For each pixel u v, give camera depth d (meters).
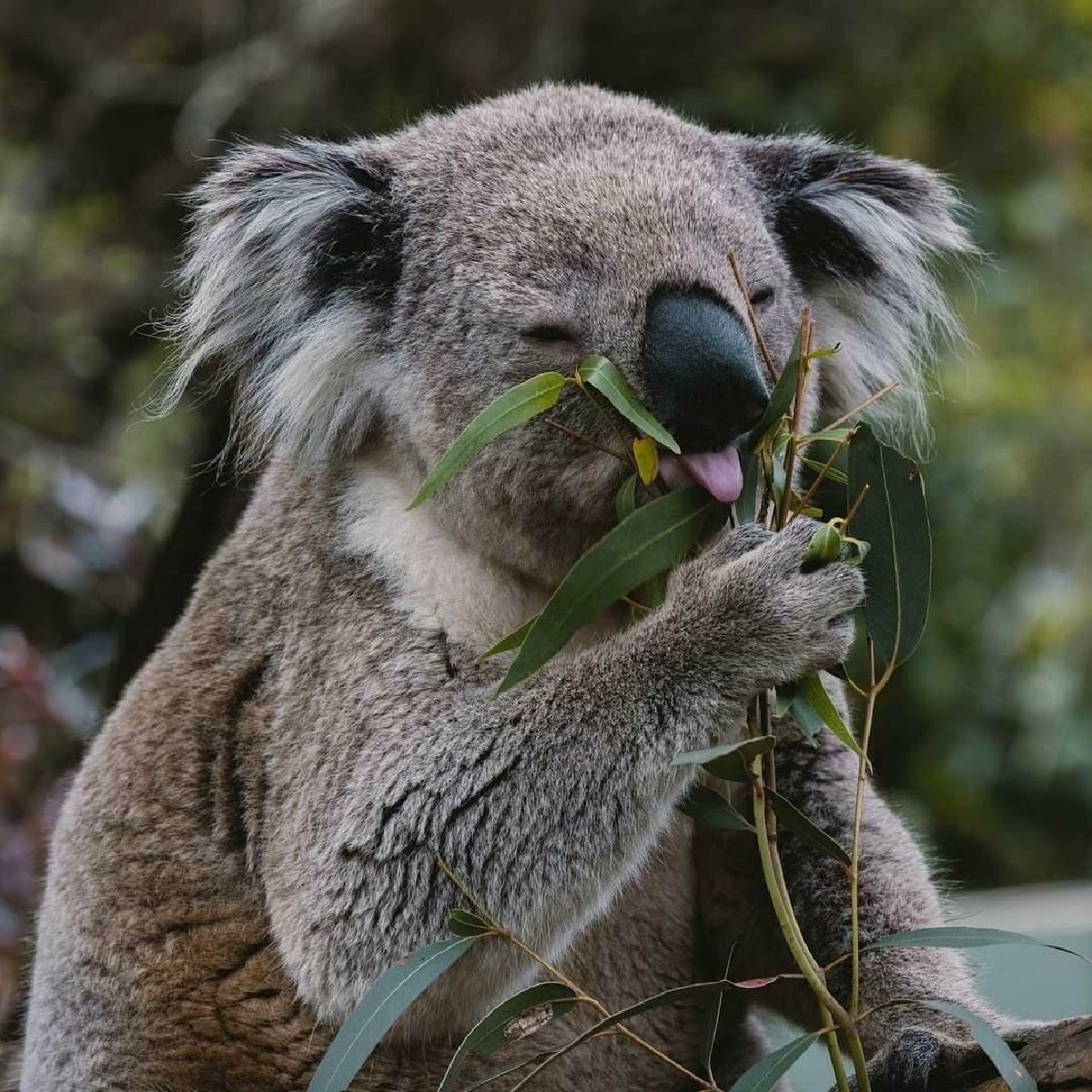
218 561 7.71
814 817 7.20
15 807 12.38
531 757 6.38
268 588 7.32
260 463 8.23
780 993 7.39
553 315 6.72
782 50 19.11
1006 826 19.44
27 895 11.32
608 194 6.90
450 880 6.47
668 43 18.98
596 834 6.29
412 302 7.18
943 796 18.95
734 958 7.43
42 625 18.11
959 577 18.84
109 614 18.11
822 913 7.11
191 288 7.57
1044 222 18.77
